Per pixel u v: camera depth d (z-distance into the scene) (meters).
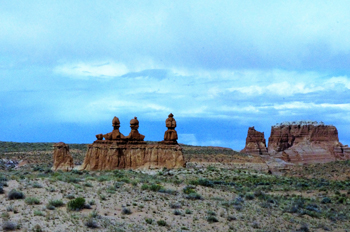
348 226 43.62
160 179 61.22
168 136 85.50
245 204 47.94
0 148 149.38
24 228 28.33
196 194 46.66
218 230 35.72
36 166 104.31
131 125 88.94
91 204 36.78
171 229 33.94
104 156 85.94
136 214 36.38
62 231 28.92
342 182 86.88
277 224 40.88
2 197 35.06
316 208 51.81
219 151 151.88
